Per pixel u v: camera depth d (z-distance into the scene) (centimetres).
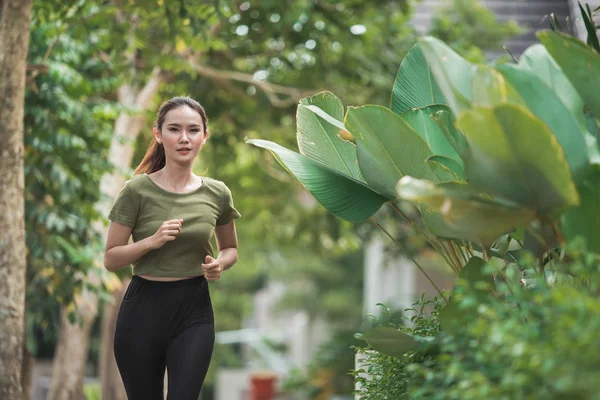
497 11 1507
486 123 336
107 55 1141
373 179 451
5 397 727
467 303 303
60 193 978
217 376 3238
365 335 416
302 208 1827
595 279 313
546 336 285
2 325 734
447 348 319
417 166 436
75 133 1040
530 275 391
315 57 1430
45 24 975
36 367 2705
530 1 1320
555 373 259
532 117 326
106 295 993
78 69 1080
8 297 739
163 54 1136
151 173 485
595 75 368
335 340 2008
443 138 464
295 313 4031
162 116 472
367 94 1491
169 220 453
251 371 3281
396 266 2389
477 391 282
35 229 959
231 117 1538
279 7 1342
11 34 740
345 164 495
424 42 384
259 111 1487
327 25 1392
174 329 466
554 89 400
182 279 466
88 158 1018
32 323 1016
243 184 1808
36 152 962
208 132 483
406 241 1639
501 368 293
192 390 456
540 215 358
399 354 422
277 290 4888
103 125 1094
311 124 502
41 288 974
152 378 474
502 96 358
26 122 968
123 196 466
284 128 1580
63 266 959
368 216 463
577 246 320
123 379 480
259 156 1702
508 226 364
